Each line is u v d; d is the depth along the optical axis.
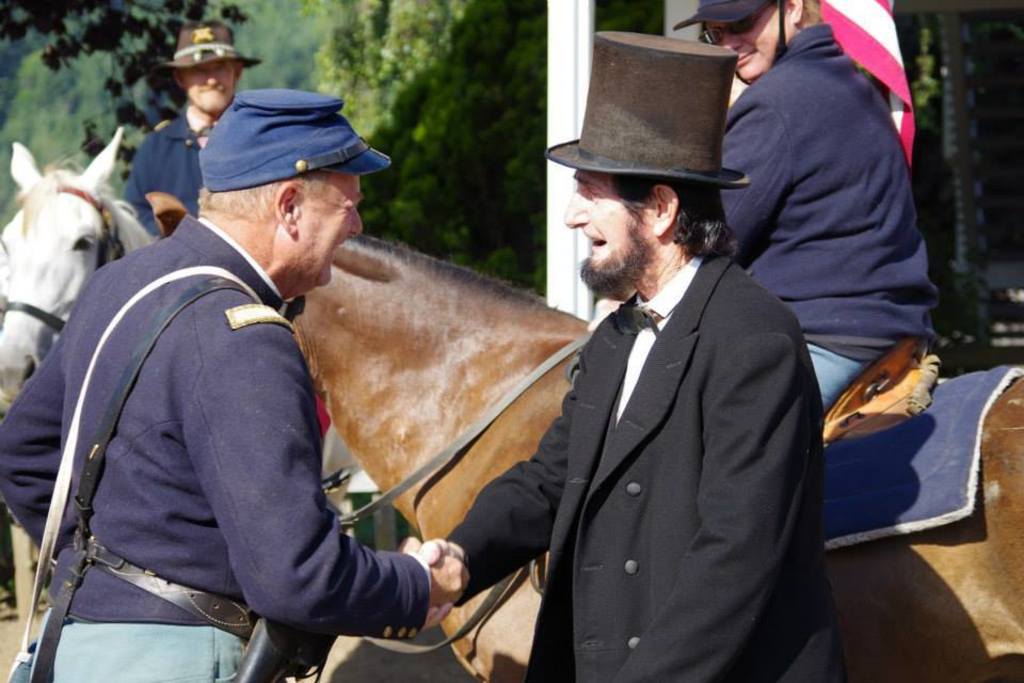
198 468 2.38
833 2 4.14
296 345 2.48
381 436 3.77
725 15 3.64
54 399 2.73
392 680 6.01
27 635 2.66
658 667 2.40
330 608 2.33
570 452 2.74
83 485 2.50
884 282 3.46
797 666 2.52
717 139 2.66
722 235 2.68
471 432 3.60
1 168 9.34
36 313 4.73
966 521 3.15
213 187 2.57
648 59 2.62
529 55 9.38
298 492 2.32
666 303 2.68
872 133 3.51
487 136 9.50
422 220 9.57
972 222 12.35
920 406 3.37
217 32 6.57
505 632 3.40
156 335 2.47
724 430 2.48
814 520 2.59
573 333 3.70
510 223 9.61
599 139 2.68
